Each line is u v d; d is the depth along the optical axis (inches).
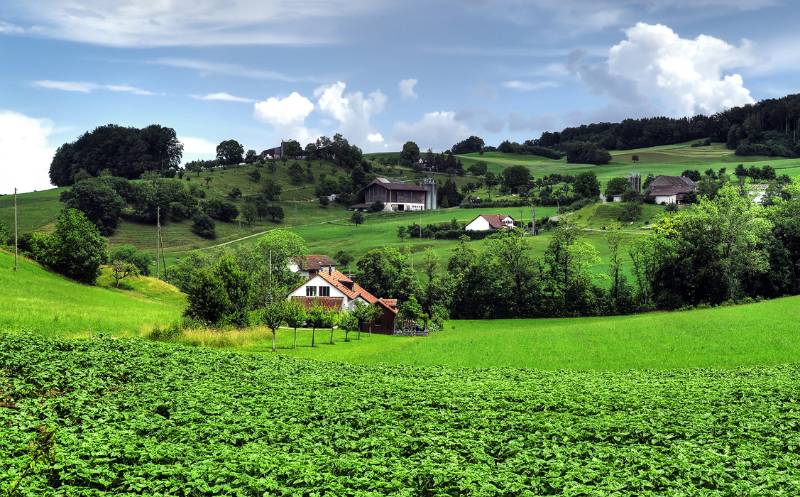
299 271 4889.3
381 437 987.3
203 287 2773.1
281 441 964.6
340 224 7775.6
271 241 4660.4
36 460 757.3
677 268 4141.2
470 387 1513.3
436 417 1165.7
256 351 2399.1
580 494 745.6
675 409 1263.5
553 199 7696.9
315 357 2320.4
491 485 744.3
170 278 5088.6
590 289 4271.7
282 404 1210.0
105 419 1007.6
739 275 4136.3
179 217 7396.7
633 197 6860.2
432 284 4483.3
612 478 790.5
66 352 1621.6
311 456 859.4
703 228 4121.6
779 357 2073.1
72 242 3737.7
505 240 4448.8
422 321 3713.1
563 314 4274.1
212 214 7687.0
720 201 4249.5
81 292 3248.0
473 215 7603.4
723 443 992.9
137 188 7421.3
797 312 2827.3
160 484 725.9
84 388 1237.1
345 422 1110.4
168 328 2381.9
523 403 1320.1
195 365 1642.5
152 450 833.5
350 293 3964.1
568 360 2171.5
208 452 859.4
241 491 711.1
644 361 2116.1
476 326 3949.3
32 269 3464.6
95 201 6673.2
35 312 2354.8
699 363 2058.3
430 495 764.0
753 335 2405.3
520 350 2367.1
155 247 6466.5
